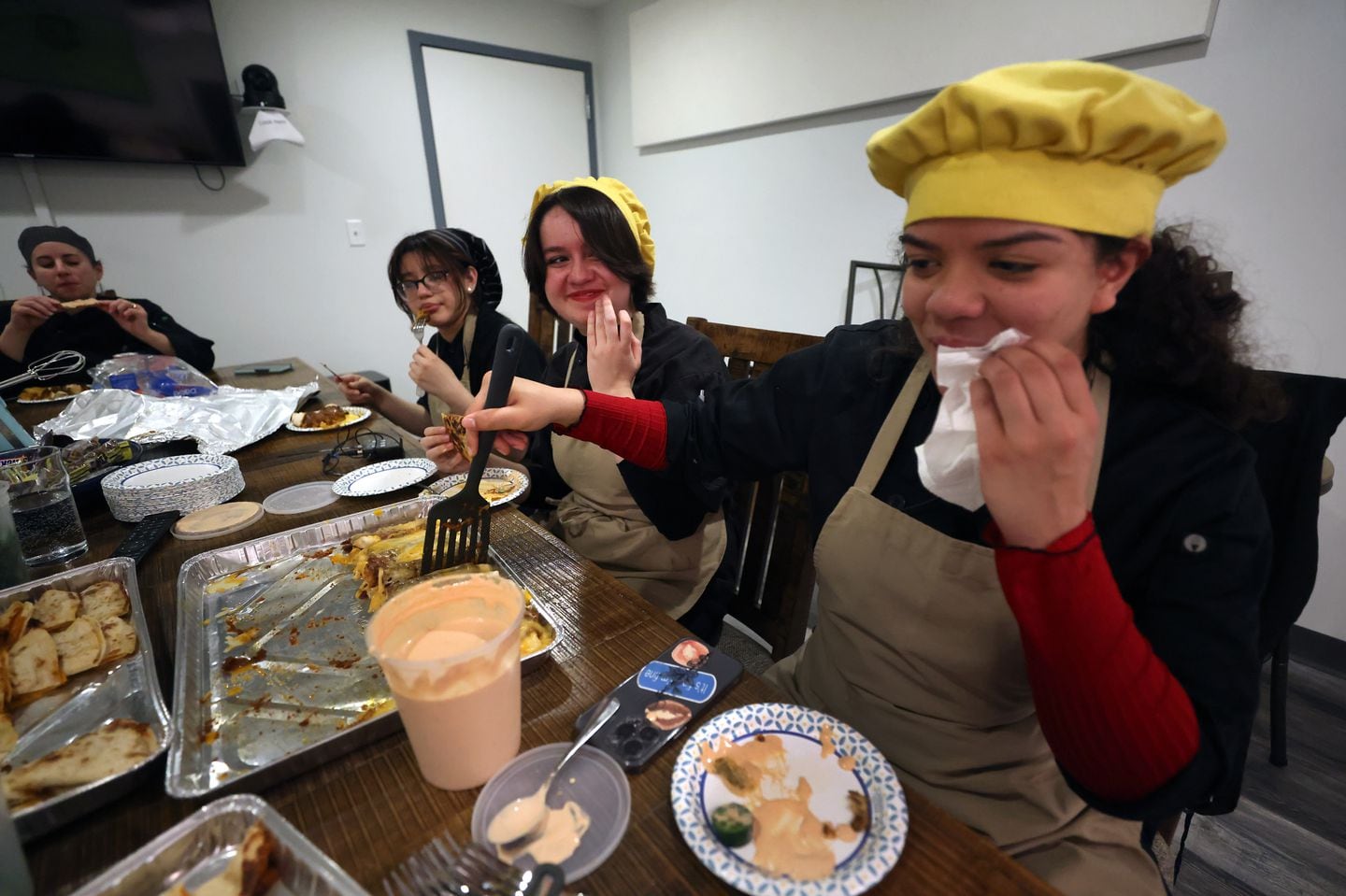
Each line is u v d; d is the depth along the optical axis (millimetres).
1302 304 1539
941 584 647
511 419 800
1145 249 520
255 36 2766
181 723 527
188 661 620
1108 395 614
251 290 3023
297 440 1415
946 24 2012
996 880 421
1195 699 522
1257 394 602
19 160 2426
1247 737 525
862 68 2283
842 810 472
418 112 3242
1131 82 425
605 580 805
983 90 445
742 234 3068
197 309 2912
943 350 487
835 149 2549
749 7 2613
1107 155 459
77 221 2578
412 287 1694
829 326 2791
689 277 3449
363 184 3189
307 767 523
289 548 875
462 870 424
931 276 544
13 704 588
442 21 3188
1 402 1138
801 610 1187
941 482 495
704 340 1227
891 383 776
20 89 2299
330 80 2980
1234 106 1566
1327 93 1426
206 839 420
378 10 3008
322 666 642
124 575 766
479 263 1781
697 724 577
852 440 793
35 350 2154
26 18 2254
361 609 740
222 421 1462
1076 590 458
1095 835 656
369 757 542
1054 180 459
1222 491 551
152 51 2482
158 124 2561
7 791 469
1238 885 1162
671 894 422
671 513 1080
